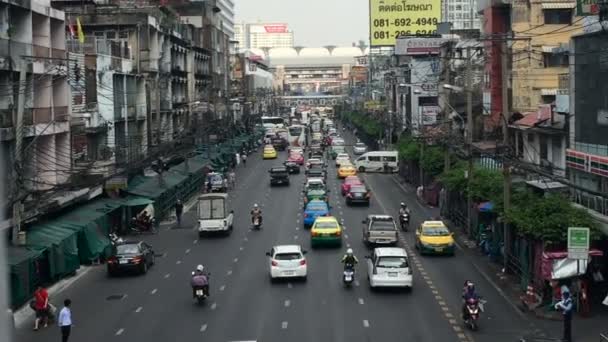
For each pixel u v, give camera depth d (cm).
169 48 8312
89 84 5253
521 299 3238
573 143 4000
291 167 9469
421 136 6812
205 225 5119
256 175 9294
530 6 6128
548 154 4975
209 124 9119
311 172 8412
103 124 5369
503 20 6519
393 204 6669
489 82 6538
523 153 5491
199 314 3103
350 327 2850
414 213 6106
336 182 8425
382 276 3419
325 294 3431
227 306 3234
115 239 4578
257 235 5159
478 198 4684
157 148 6338
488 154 4462
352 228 5350
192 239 5088
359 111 16238
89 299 3428
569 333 2614
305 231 5250
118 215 5222
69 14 6969
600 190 3509
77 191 4544
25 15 4250
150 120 6919
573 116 4000
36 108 4150
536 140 5228
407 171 8538
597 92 3650
